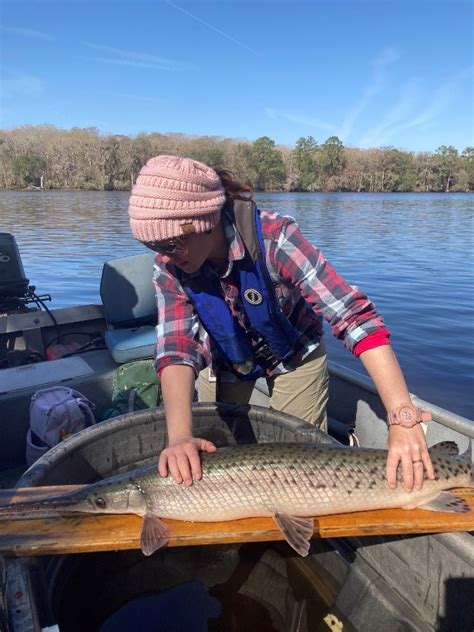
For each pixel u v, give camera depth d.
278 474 1.02
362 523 0.98
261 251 1.10
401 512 1.01
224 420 1.41
